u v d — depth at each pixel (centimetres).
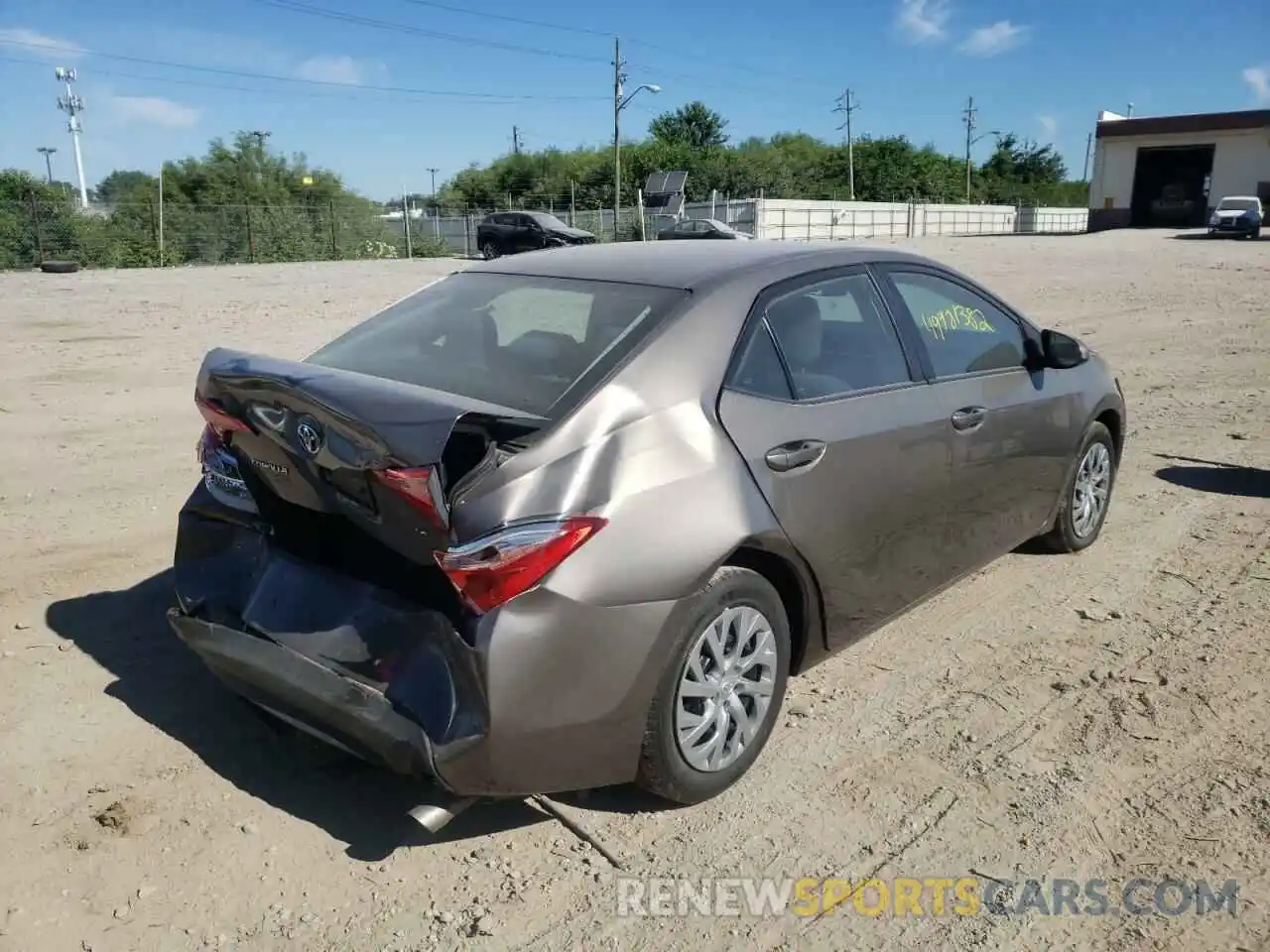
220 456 362
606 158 7781
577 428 305
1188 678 420
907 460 393
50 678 404
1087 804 337
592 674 293
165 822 320
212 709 386
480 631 281
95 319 1534
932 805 337
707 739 329
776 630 346
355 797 336
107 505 618
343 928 279
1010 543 486
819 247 411
